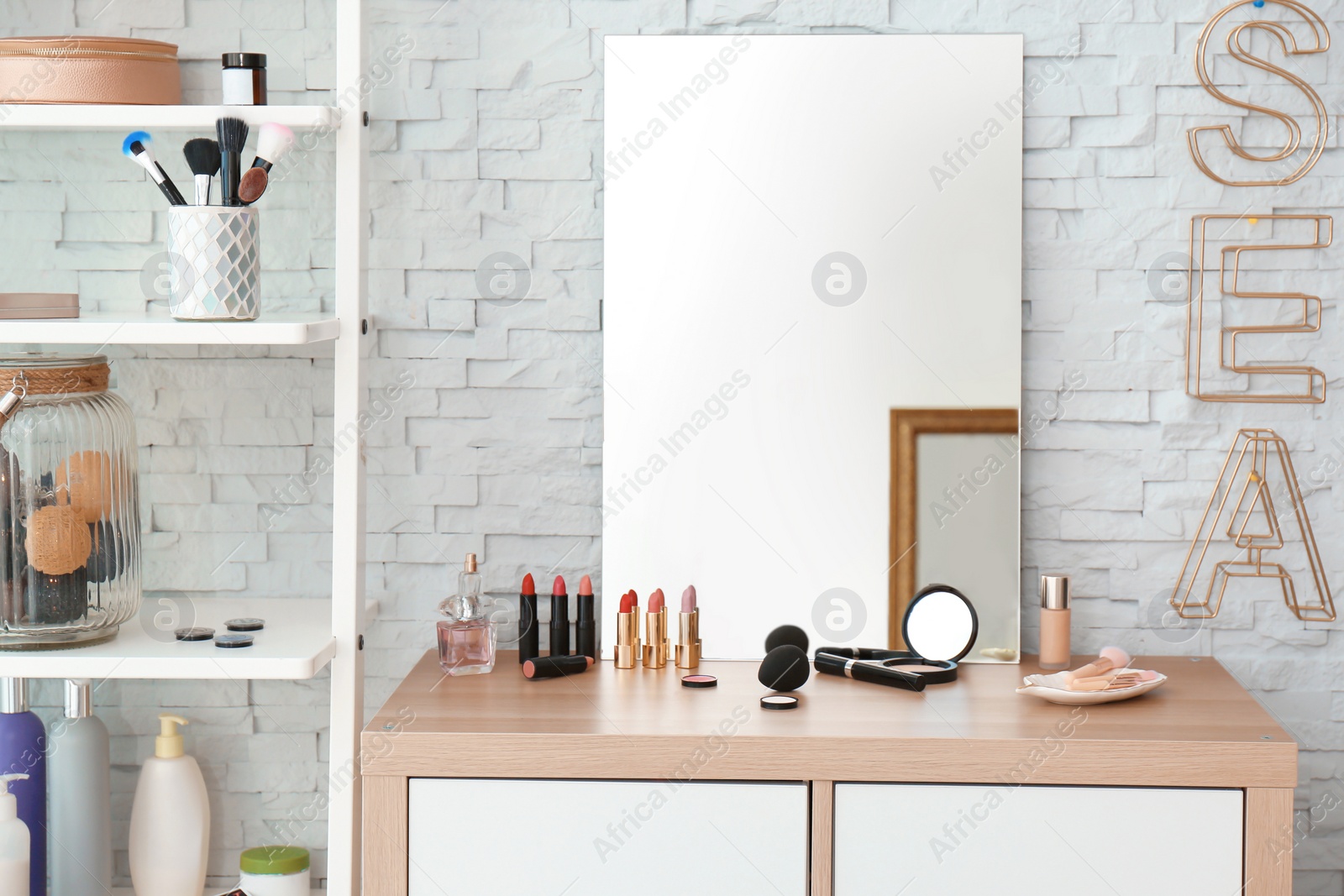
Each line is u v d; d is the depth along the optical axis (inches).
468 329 66.3
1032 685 57.2
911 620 62.6
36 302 57.2
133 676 54.7
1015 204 64.3
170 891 62.6
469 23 65.1
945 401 64.6
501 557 67.1
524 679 60.4
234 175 56.2
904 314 64.6
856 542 64.7
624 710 55.0
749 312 64.6
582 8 64.9
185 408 66.3
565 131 65.5
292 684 67.4
